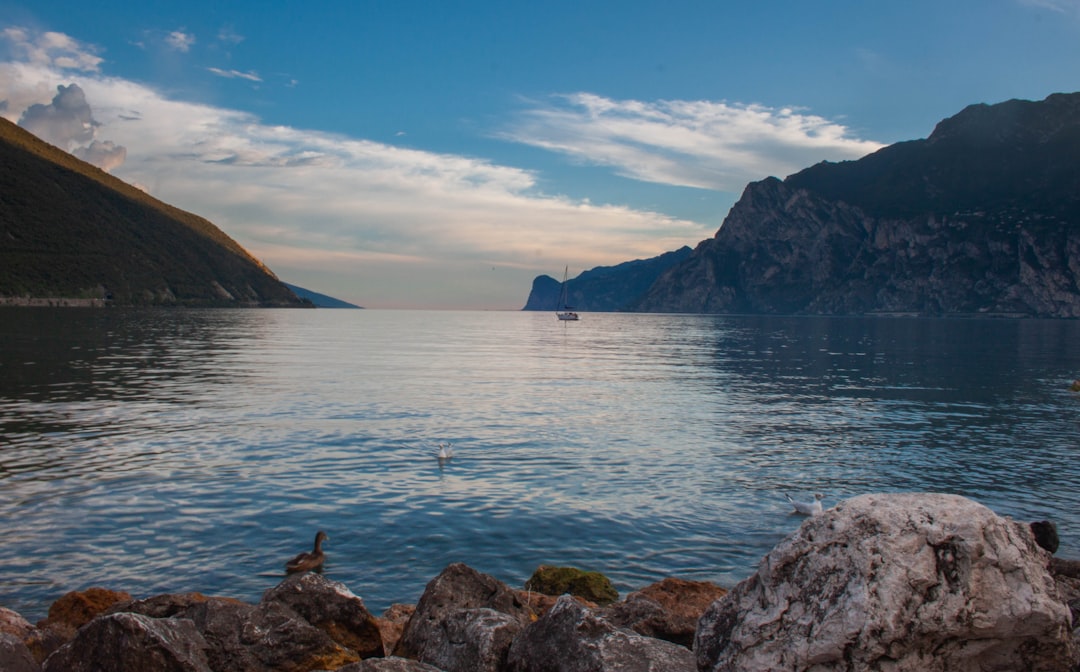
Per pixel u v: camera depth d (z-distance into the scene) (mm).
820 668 4551
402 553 16109
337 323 187500
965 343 119000
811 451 28156
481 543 16859
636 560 16078
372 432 30375
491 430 31625
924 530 4688
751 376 59906
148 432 29344
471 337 125812
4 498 19422
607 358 80438
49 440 27344
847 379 57688
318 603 9273
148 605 9539
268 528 17453
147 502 19312
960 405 42188
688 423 34562
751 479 23422
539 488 21688
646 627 8914
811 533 5012
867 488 22688
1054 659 4535
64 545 16016
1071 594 7773
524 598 12266
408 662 6758
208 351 76312
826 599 4672
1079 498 21969
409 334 132000
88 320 141625
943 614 4418
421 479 22453
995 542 4625
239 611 8820
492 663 7238
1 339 83375
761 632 4820
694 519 18984
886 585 4516
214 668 8102
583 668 6383
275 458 24953
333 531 17375
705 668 5121
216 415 34031
